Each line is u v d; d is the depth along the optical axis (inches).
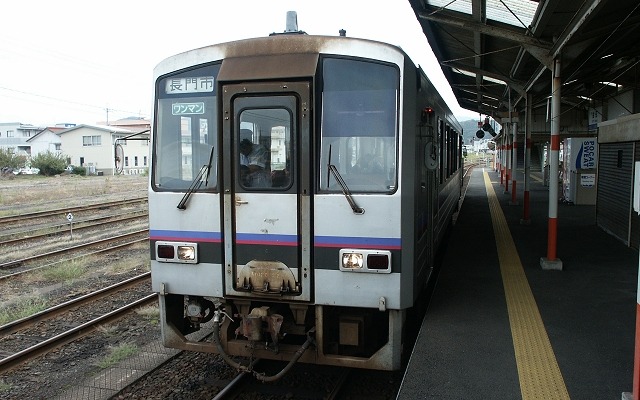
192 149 192.1
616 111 658.2
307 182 176.1
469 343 198.1
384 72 176.4
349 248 175.2
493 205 702.5
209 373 214.7
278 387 201.2
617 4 280.2
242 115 181.5
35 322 277.4
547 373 171.8
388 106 175.8
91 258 433.4
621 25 322.0
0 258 436.1
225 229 185.0
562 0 275.1
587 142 670.5
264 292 181.8
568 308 240.2
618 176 415.8
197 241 189.6
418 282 211.2
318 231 177.3
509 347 194.1
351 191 175.0
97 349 243.6
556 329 212.5
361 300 175.9
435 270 361.1
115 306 307.6
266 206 180.4
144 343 250.5
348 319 185.5
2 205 832.9
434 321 223.1
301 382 205.8
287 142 177.9
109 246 494.0
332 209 175.8
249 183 182.2
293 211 178.2
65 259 424.5
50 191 1058.1
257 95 179.3
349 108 177.6
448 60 543.5
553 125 316.8
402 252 173.8
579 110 925.8
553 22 308.5
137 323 277.9
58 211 709.3
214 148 187.9
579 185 677.9
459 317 227.9
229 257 185.3
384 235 172.9
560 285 280.7
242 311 191.0
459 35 439.5
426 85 226.8
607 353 187.8
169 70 194.5
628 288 274.1
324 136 178.2
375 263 173.5
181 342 199.2
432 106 249.3
